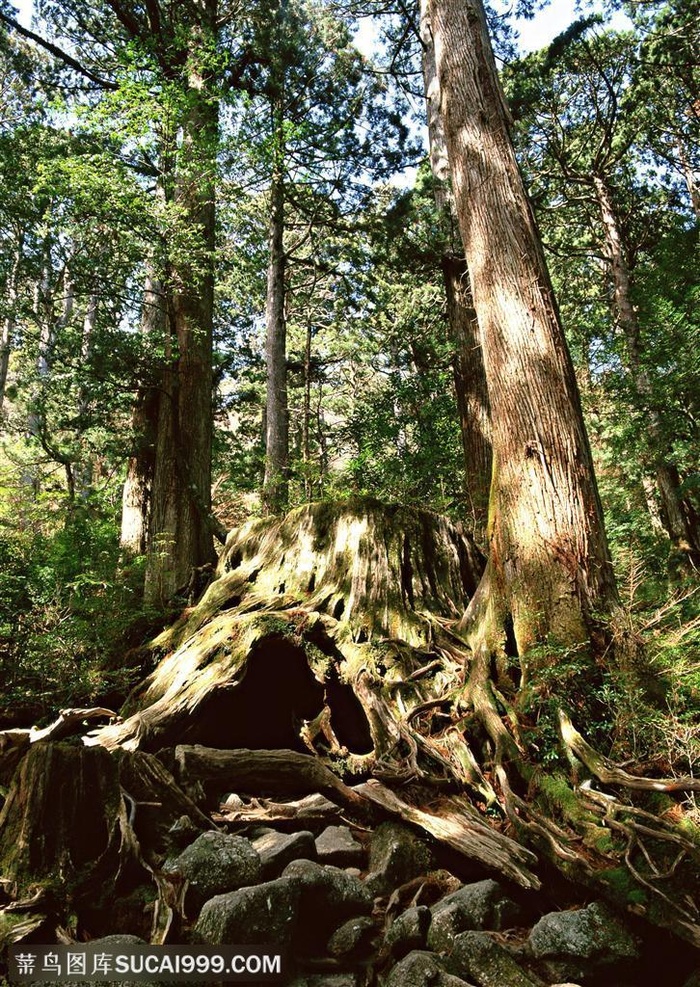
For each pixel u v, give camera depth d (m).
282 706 5.07
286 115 12.39
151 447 8.92
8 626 5.64
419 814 3.40
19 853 2.92
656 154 15.64
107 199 8.09
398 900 3.00
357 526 5.57
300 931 2.78
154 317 10.16
